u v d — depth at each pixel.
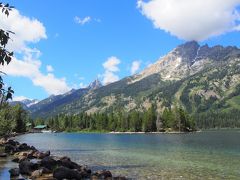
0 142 75.31
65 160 41.06
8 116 147.50
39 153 52.25
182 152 73.75
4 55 11.91
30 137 167.00
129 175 40.38
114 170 44.75
